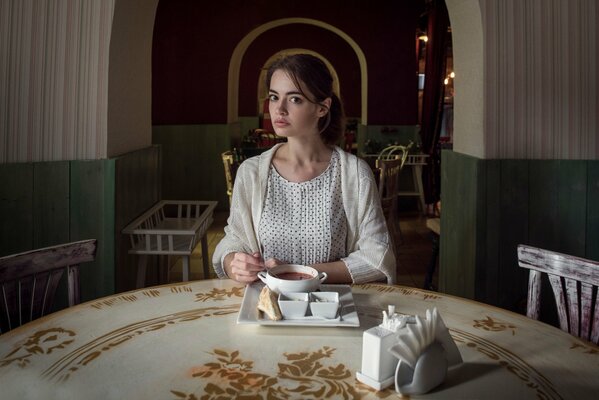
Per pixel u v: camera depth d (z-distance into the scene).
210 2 8.34
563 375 1.12
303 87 1.78
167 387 1.06
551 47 3.11
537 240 3.19
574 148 3.16
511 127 3.15
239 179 1.94
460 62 3.59
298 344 1.27
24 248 2.86
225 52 8.42
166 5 8.18
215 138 8.50
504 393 1.04
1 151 2.80
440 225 4.16
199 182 8.53
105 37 2.91
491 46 3.11
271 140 13.11
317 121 1.88
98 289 2.98
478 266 3.19
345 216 1.92
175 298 1.60
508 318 1.46
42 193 2.88
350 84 14.03
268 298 1.38
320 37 13.83
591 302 1.59
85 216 2.94
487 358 1.20
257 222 1.91
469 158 3.30
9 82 2.79
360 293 1.67
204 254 3.99
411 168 8.80
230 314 1.46
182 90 8.38
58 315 1.45
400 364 1.03
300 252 1.88
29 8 2.79
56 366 1.15
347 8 8.77
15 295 1.61
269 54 13.87
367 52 8.88
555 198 3.17
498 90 3.13
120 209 3.06
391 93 8.95
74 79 2.90
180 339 1.29
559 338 1.32
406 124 9.01
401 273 5.18
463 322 1.43
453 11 3.57
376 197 1.94
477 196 3.16
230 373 1.12
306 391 1.04
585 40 3.10
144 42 3.74
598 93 3.12
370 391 1.05
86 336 1.31
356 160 1.94
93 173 2.93
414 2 8.81
